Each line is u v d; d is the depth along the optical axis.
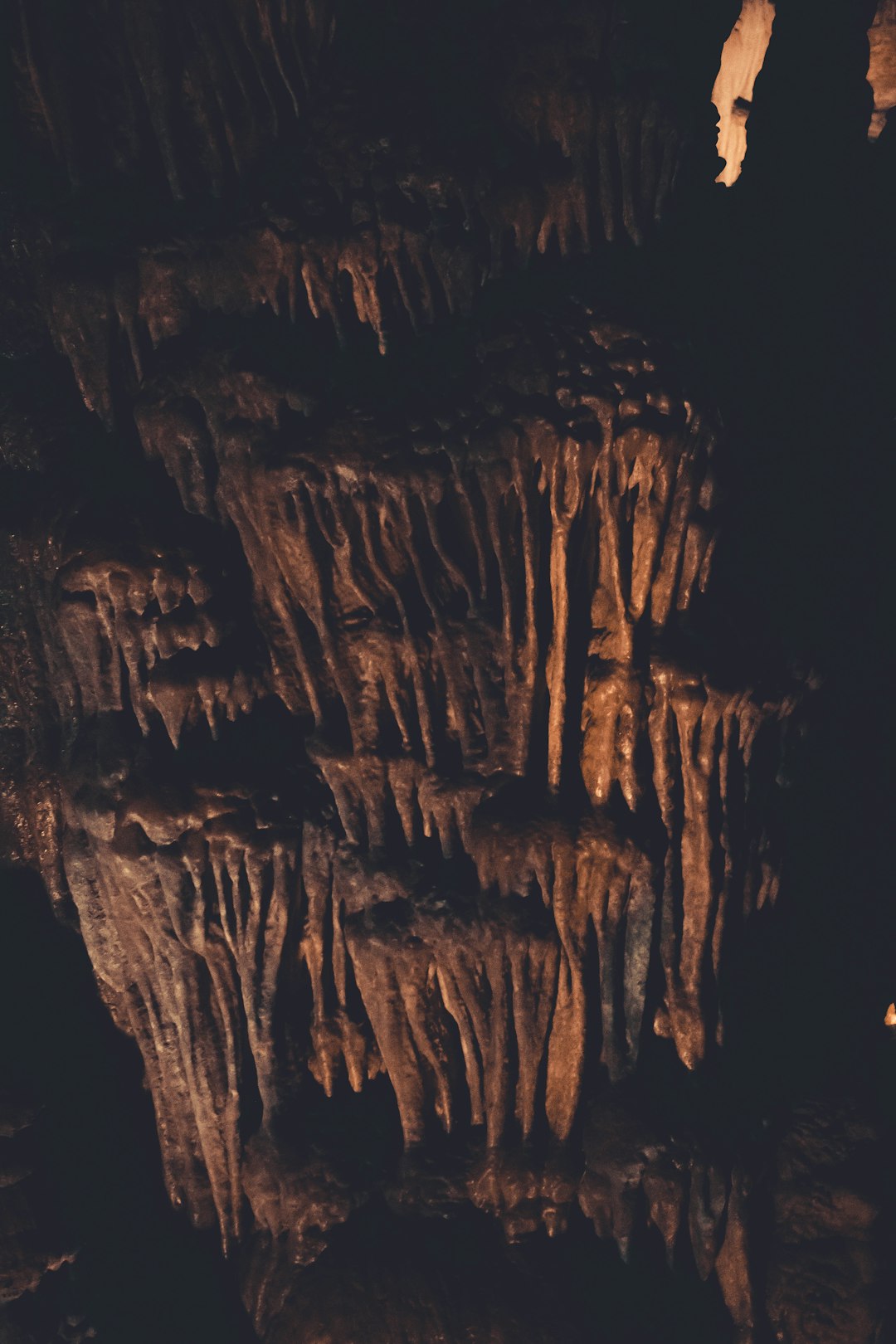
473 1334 6.24
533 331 6.40
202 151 6.87
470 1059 6.76
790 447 7.63
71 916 7.34
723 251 7.27
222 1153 6.99
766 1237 7.02
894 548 8.66
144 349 6.79
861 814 8.34
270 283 6.61
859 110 8.46
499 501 6.30
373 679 6.61
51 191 6.88
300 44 6.85
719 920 6.88
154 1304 6.85
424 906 6.56
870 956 8.24
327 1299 6.44
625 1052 6.84
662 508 6.45
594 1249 6.72
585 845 6.50
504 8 6.59
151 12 6.45
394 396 6.49
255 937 6.63
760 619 6.95
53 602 6.68
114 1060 7.33
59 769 6.95
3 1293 6.44
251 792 6.52
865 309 8.59
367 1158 6.82
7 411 7.00
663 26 6.54
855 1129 7.12
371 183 6.56
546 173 6.64
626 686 6.57
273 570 6.60
